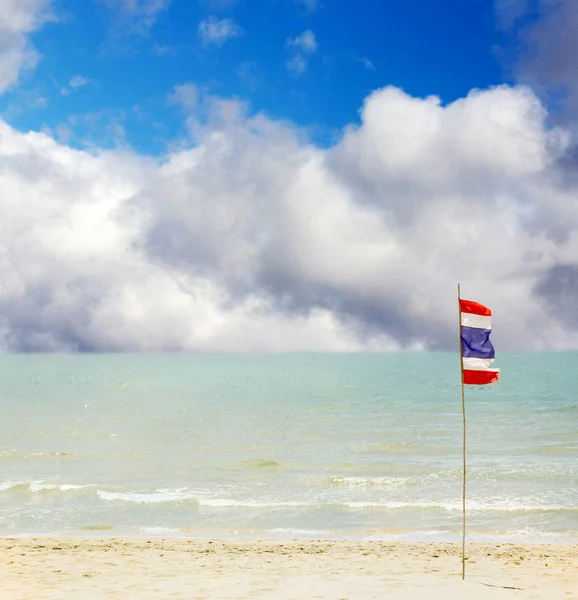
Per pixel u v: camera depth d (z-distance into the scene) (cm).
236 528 1589
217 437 3662
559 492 1956
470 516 1678
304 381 9456
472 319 1062
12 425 4353
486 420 4400
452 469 2423
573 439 3334
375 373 11556
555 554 1291
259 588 1030
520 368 11925
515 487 2036
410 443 3244
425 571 1148
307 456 2872
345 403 5931
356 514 1717
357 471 2419
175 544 1394
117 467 2570
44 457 2852
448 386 8088
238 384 8925
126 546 1370
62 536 1507
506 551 1320
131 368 14612
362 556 1276
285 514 1727
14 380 10219
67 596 985
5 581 1082
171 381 9756
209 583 1063
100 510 1784
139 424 4381
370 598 969
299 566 1190
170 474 2394
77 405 5984
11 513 1755
